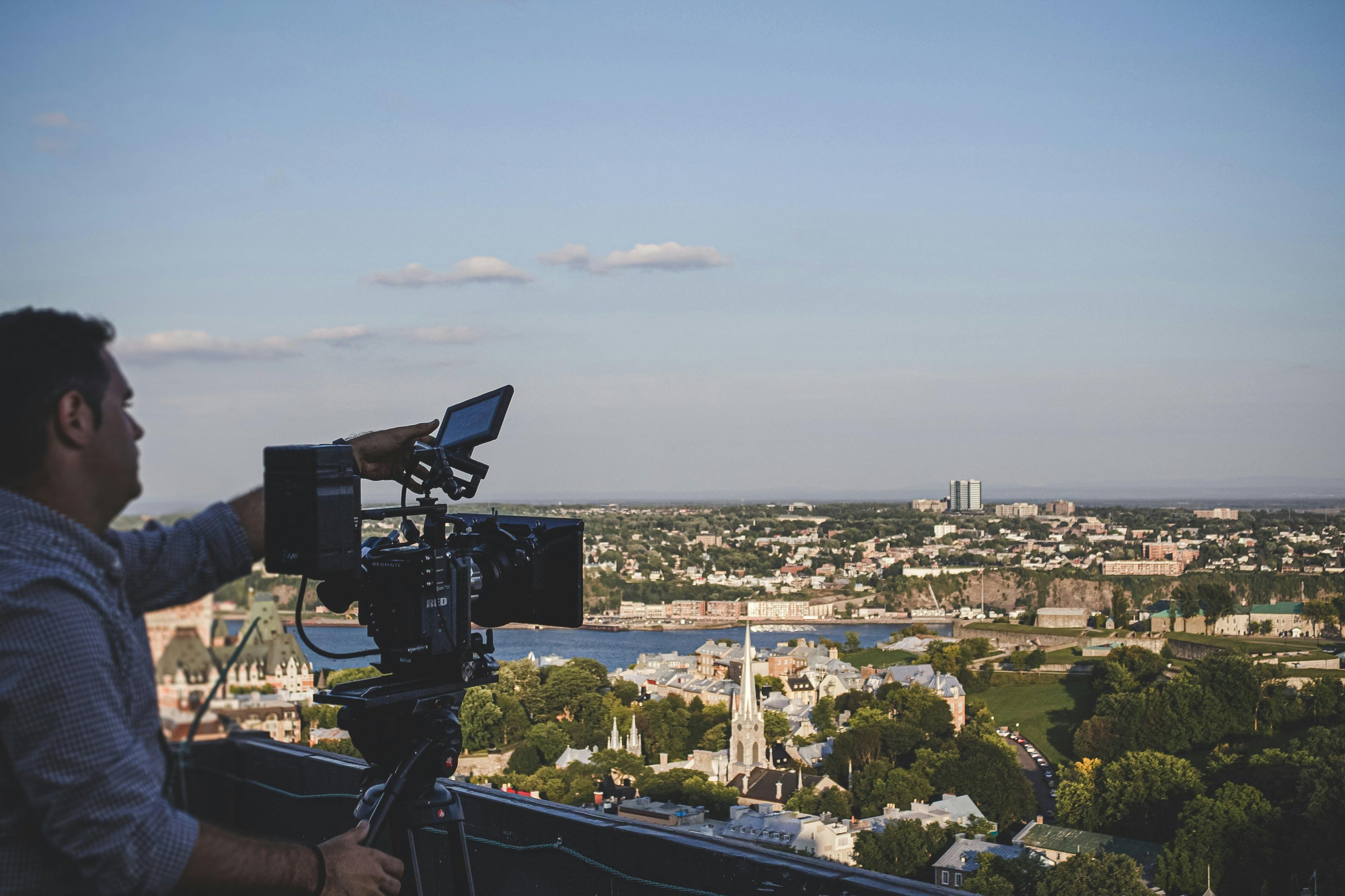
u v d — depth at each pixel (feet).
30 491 8.61
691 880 15.78
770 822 233.76
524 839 18.26
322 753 22.75
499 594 14.16
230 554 10.76
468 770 300.61
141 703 9.03
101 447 8.82
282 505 10.89
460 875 14.12
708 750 361.30
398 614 12.42
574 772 307.78
